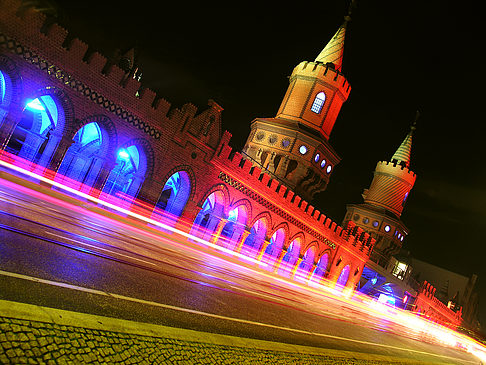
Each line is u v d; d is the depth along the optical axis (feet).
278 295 54.39
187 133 91.76
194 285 32.09
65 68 68.03
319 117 147.84
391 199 199.93
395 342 59.88
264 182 114.93
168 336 15.96
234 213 119.14
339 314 67.31
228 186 105.09
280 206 121.29
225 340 19.25
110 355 12.11
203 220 125.70
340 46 156.56
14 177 64.54
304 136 141.28
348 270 161.58
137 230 73.20
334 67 153.48
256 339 22.80
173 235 93.50
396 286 194.80
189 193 95.91
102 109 75.15
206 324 21.63
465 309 288.92
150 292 23.20
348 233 157.38
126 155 100.37
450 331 232.73
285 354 22.11
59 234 29.45
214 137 99.14
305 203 131.03
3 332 10.41
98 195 78.02
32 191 62.49
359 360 31.55
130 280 24.03
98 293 18.58
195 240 101.50
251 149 147.84
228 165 103.65
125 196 84.38
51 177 69.97
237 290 40.70
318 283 145.48
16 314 11.57
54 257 21.86
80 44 69.51
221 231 107.55
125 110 79.05
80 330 12.57
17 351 10.01
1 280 14.92
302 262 138.10
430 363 52.70
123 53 93.04
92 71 72.18
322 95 149.07
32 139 83.76
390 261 193.88
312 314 49.14
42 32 63.82
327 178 153.48
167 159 88.84
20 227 26.12
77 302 15.98
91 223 48.39
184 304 24.04
